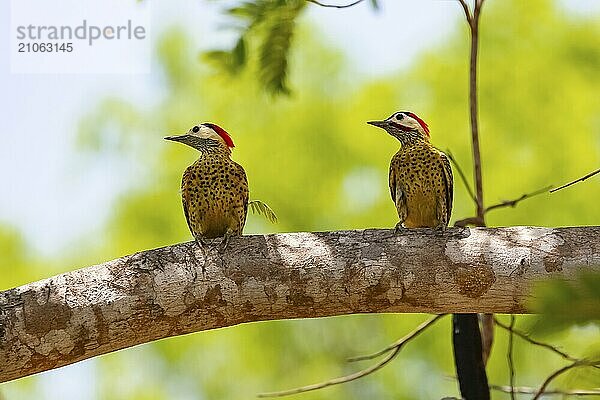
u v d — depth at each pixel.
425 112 13.85
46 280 4.93
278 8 7.09
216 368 13.16
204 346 13.16
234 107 14.08
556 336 2.29
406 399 12.98
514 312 5.04
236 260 5.02
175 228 13.43
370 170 13.48
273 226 13.30
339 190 13.46
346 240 5.11
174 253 5.04
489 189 13.26
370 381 13.30
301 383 13.28
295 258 5.03
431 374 12.96
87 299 4.85
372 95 13.85
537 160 13.45
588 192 13.23
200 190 6.90
